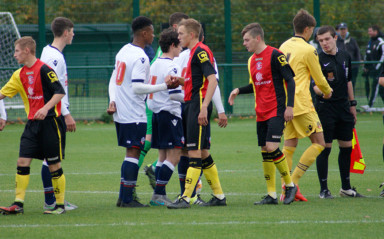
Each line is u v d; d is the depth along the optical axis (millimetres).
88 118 65125
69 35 25328
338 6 74062
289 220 20906
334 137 27406
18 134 54719
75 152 43625
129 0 72875
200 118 22797
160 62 25703
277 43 71875
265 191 28422
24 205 25109
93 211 23266
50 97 22812
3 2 72188
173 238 18172
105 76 64750
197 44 23656
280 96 24359
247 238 18141
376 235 18469
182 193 26094
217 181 24453
